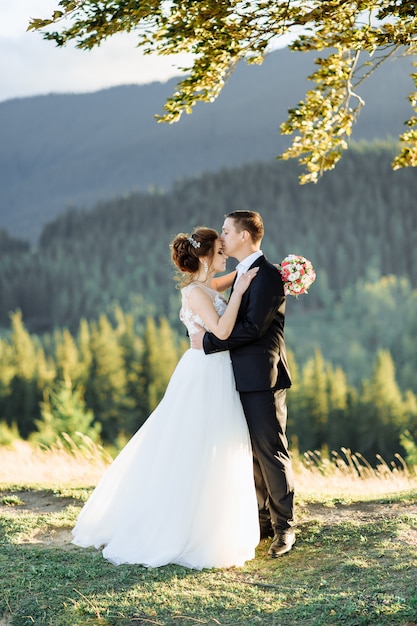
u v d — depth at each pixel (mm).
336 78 6188
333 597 4195
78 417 30000
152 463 5133
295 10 5559
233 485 5023
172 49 5836
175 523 4914
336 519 5660
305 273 5059
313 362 72875
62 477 8125
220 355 5176
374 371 70812
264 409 5086
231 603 4266
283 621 4004
